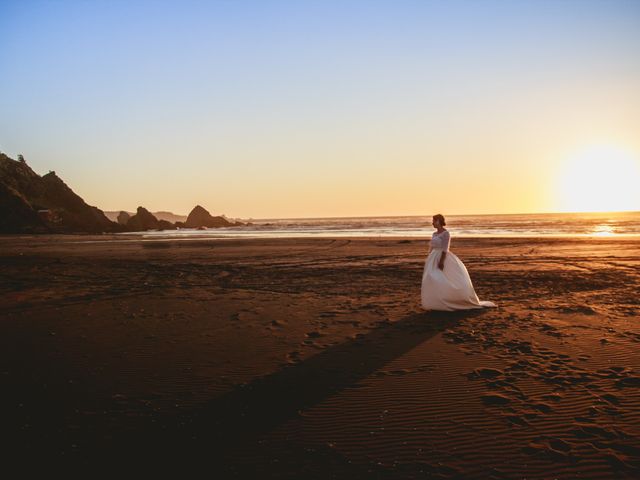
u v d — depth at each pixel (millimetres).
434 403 4508
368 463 3486
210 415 4414
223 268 17562
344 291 11539
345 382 5160
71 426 4238
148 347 6828
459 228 58844
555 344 6270
